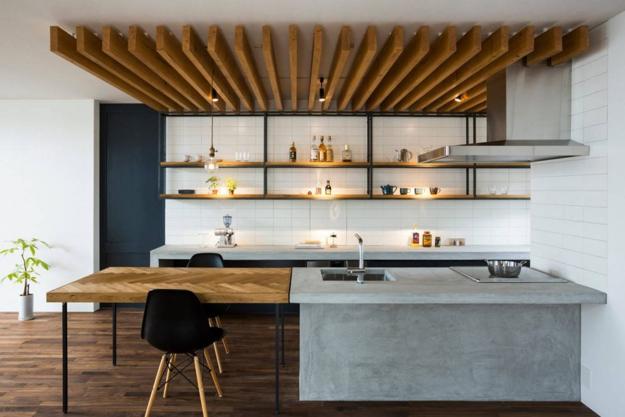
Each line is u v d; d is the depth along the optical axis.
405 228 5.61
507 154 2.93
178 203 5.55
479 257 4.88
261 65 4.11
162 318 2.59
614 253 2.67
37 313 5.23
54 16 2.77
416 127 5.57
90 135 5.28
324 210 5.60
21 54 3.58
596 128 2.85
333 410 2.92
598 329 2.84
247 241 5.59
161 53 2.98
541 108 3.15
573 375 3.05
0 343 4.17
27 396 3.09
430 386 3.06
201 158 5.42
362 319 3.04
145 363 3.68
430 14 2.76
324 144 5.55
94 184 5.30
